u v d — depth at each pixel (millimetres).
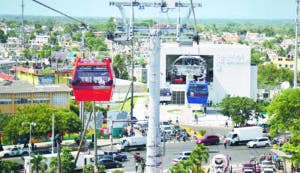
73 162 135125
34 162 133750
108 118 190125
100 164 143875
